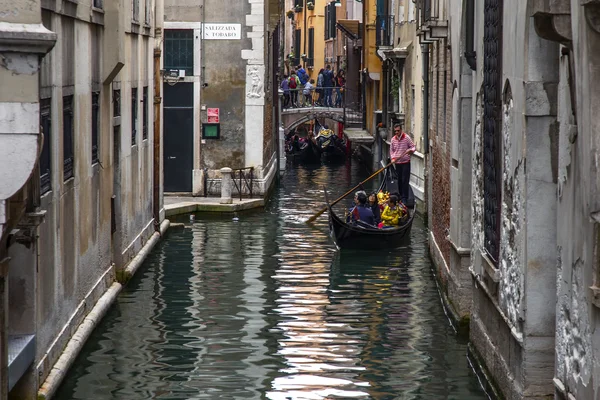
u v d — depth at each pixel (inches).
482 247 575.8
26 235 484.4
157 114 1035.9
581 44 346.3
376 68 2003.0
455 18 716.0
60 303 562.6
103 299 704.4
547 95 440.1
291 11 3535.9
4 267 415.8
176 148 1349.7
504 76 505.0
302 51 3398.1
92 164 676.7
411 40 1563.7
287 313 706.2
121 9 715.4
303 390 531.8
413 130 1526.8
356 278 837.2
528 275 447.8
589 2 331.3
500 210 520.1
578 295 364.8
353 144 2338.8
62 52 565.3
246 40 1344.7
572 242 373.4
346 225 960.9
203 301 741.3
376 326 672.4
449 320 691.4
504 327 500.4
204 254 946.7
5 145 397.7
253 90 1349.7
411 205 1298.0
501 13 520.1
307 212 1280.8
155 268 872.3
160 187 1055.0
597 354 339.9
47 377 519.8
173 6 1338.6
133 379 547.2
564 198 388.2
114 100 781.9
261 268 877.2
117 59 711.7
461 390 535.8
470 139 666.8
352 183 1690.5
